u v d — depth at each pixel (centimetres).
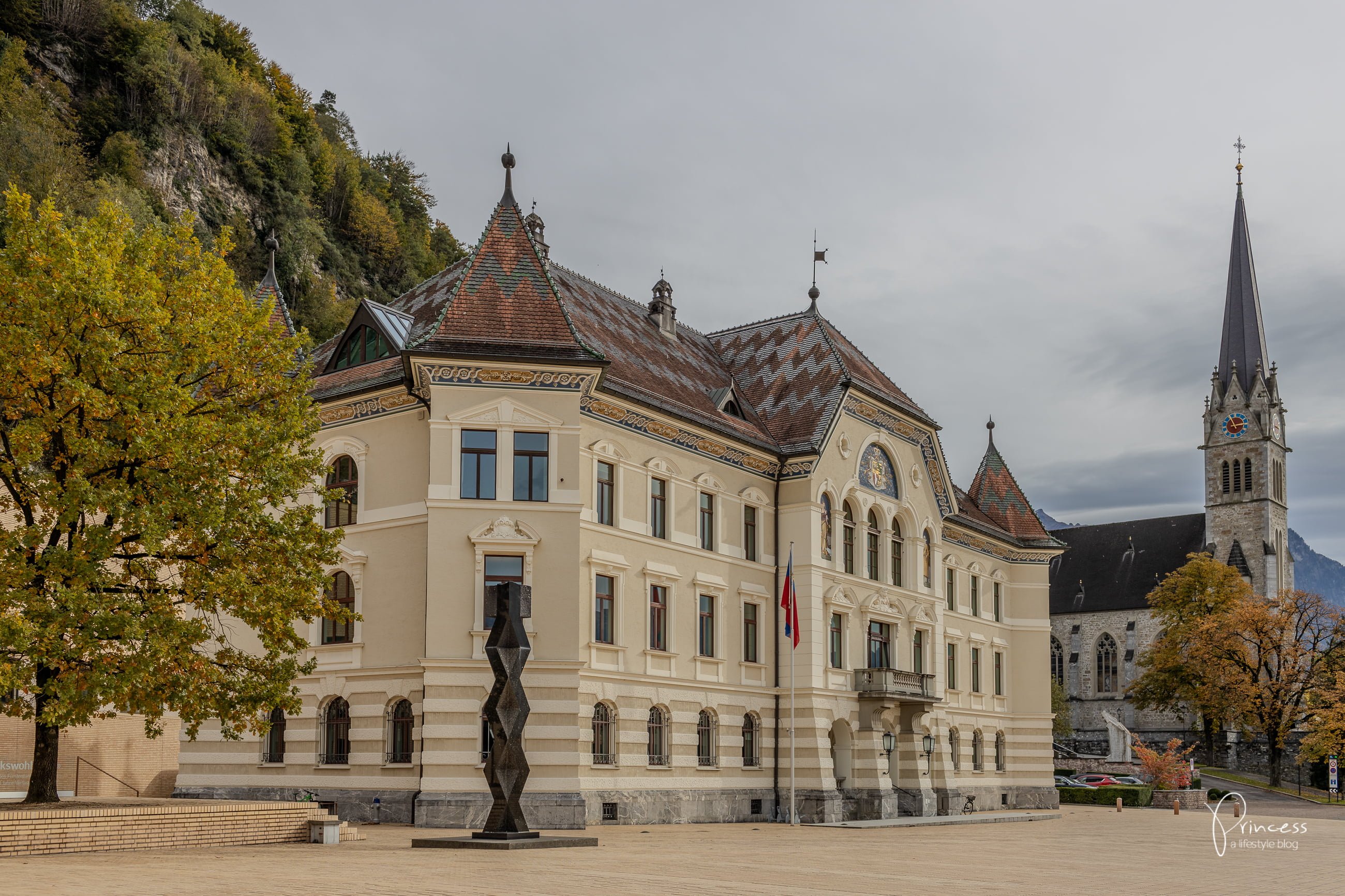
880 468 5697
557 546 4056
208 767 4444
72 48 10881
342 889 1792
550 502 4075
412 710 4047
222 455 3028
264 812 2784
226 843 2683
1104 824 5331
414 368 4072
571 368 4125
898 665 5647
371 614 4222
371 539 4278
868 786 5219
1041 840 3972
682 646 4622
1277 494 14425
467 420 4072
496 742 2914
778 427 5356
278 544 3062
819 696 5028
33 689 2747
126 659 2744
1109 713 13750
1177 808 6756
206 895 1655
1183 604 11562
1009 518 7250
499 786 2892
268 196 11850
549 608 4012
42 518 2920
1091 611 14112
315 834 2855
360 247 13288
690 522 4744
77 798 4519
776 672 5072
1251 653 10400
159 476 2864
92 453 2803
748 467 5075
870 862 2745
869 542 5562
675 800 4444
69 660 2705
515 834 2858
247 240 11225
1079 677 14038
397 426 4303
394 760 4088
